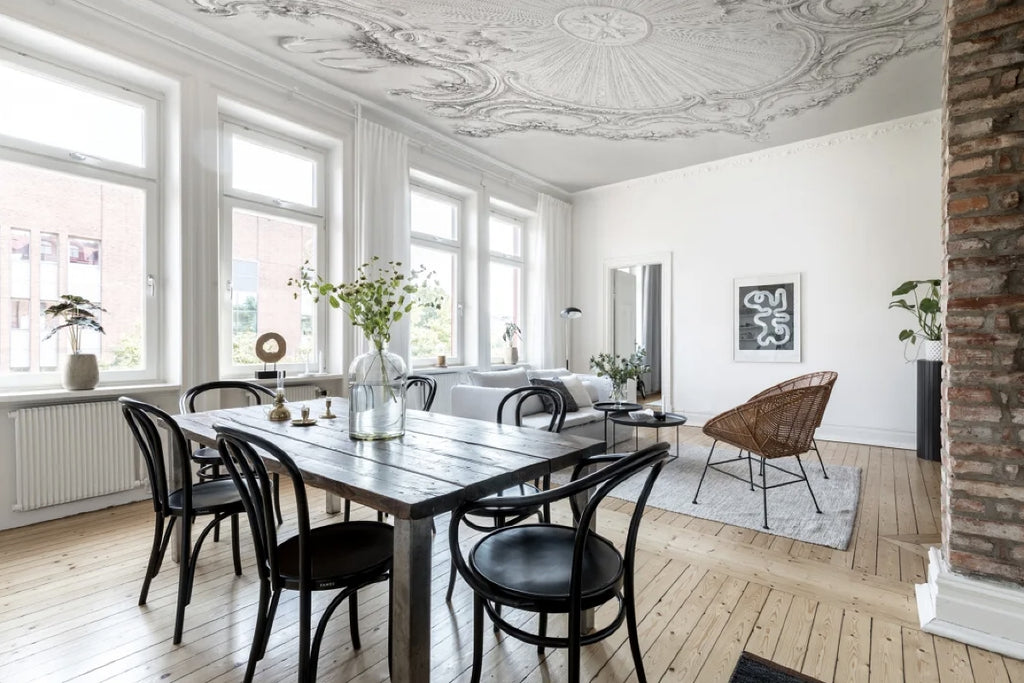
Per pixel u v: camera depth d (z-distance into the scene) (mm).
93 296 3113
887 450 4707
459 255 5770
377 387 1843
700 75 3885
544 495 1172
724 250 5824
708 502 3219
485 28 3285
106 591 2064
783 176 5434
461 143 5328
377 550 1522
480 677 1518
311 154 4250
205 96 3432
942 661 1650
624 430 5043
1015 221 1715
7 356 2818
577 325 7113
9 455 2703
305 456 1588
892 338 4863
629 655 1689
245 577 2201
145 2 3047
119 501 3092
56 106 2977
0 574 2201
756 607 1985
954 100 1813
